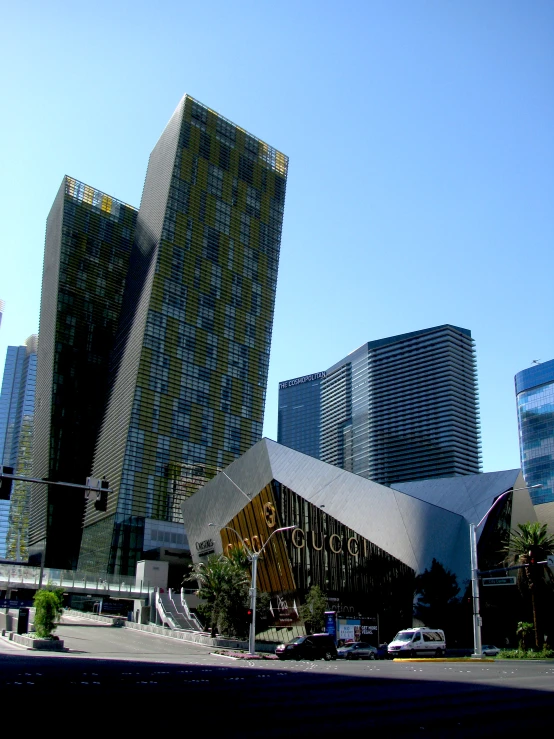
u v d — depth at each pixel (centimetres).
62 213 19775
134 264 18425
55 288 19162
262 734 1235
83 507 17362
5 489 2691
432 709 1683
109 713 1470
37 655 4162
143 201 19225
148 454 15175
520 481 7819
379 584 7456
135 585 10181
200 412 16475
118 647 5691
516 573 7469
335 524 7656
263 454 7781
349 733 1270
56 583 9312
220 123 19500
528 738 1250
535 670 3603
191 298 17125
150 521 14662
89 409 18412
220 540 8662
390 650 5275
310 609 6531
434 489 8562
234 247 18675
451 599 7244
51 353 18525
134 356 16088
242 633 6625
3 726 1255
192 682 2402
